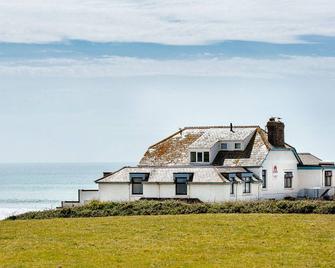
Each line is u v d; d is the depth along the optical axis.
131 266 42.78
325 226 56.00
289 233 53.03
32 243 50.00
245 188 92.88
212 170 90.00
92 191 94.75
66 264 43.28
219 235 52.47
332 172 103.88
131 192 92.19
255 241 50.16
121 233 53.75
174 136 105.50
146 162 102.12
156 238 51.62
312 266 42.72
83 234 53.50
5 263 43.62
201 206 69.88
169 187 90.44
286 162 101.00
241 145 99.50
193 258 44.88
